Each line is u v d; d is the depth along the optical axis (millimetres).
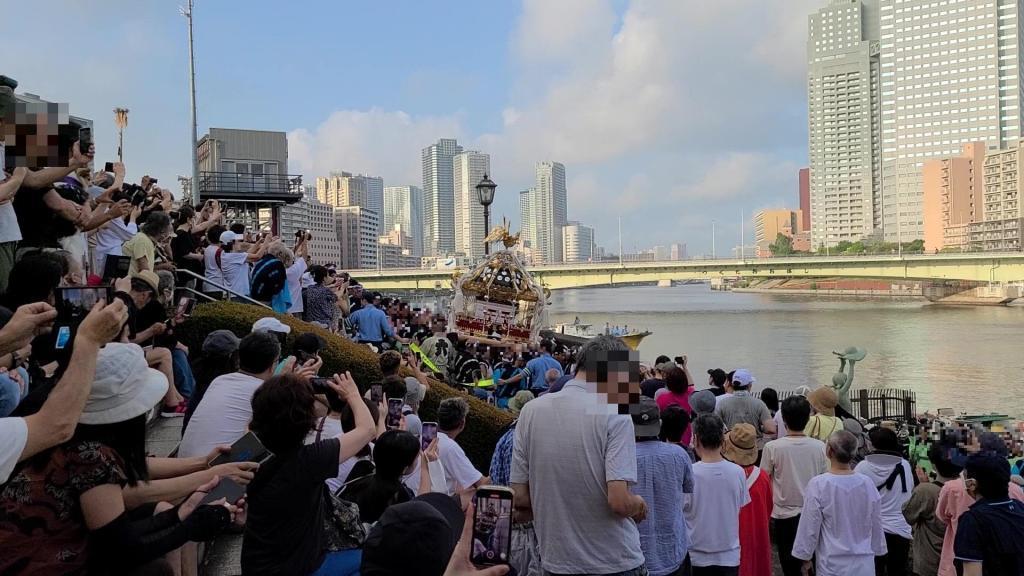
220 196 32781
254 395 3992
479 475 6199
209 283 11727
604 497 4066
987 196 175125
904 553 6914
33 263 4777
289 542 3863
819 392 8867
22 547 2998
